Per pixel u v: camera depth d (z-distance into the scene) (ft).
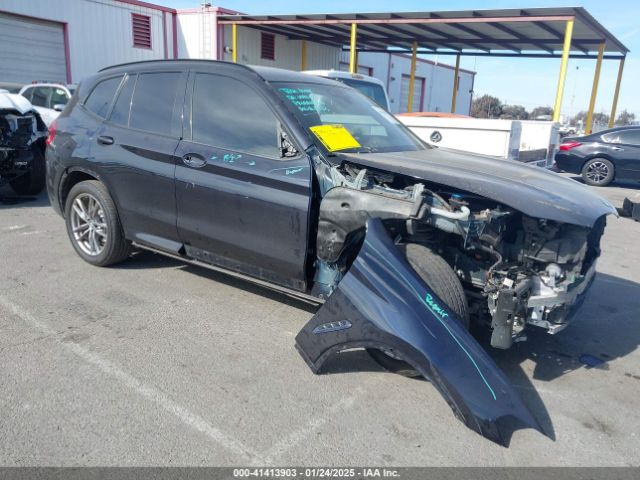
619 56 64.18
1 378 10.27
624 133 43.96
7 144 23.99
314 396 10.23
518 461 8.73
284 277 12.23
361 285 10.27
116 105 15.42
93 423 9.08
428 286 9.93
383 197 10.48
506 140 26.71
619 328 14.44
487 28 51.31
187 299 14.46
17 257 17.39
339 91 14.92
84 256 16.65
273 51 65.00
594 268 12.14
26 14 47.47
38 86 37.17
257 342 12.24
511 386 9.51
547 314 10.61
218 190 12.62
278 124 12.10
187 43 59.52
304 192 11.32
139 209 14.62
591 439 9.46
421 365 9.49
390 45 70.18
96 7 52.31
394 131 14.78
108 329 12.55
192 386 10.35
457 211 10.46
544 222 10.50
